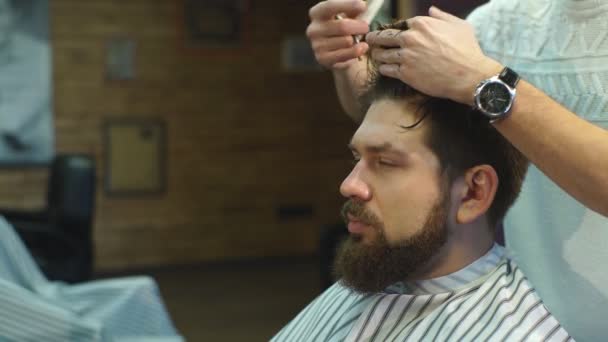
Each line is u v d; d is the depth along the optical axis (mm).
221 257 6762
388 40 1100
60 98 6270
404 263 1105
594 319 1288
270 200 6855
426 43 1058
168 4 6477
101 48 6352
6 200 6145
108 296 2590
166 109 6547
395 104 1110
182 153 6613
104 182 6430
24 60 6102
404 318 1159
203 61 6602
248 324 4973
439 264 1147
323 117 6918
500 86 1041
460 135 1095
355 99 1406
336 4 1300
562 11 1288
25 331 1922
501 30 1414
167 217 6605
